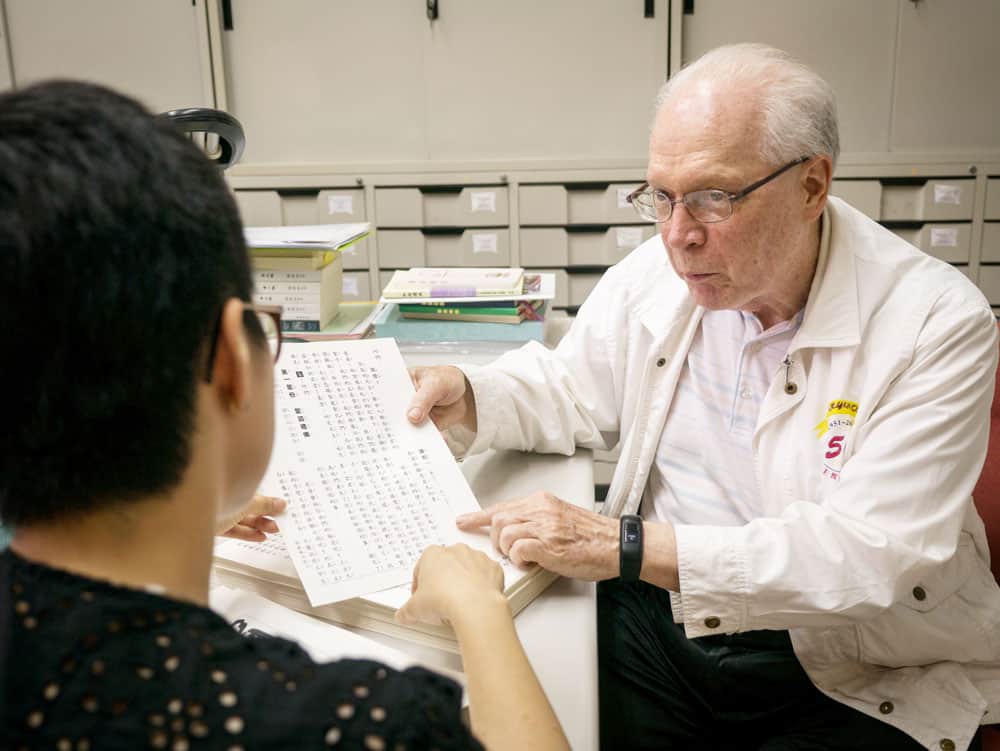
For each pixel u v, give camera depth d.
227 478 0.47
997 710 1.00
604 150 2.59
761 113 0.93
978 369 0.95
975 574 1.06
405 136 2.63
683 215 0.97
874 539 0.88
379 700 0.38
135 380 0.38
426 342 1.58
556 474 1.13
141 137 0.39
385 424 0.99
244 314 0.44
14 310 0.36
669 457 1.19
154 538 0.42
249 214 2.69
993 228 2.52
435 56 2.54
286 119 2.64
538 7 2.48
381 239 2.69
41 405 0.37
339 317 1.68
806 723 1.03
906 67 2.45
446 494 0.93
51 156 0.36
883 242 1.06
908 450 0.92
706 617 0.90
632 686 1.12
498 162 2.59
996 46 2.40
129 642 0.37
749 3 2.46
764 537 0.90
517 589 0.83
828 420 1.01
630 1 2.45
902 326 0.98
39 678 0.35
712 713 1.08
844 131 2.53
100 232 0.36
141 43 2.59
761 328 1.12
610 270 1.32
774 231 0.97
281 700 0.37
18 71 2.62
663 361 1.18
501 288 1.55
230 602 0.82
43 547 0.41
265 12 2.55
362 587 0.81
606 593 1.21
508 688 0.61
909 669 1.02
